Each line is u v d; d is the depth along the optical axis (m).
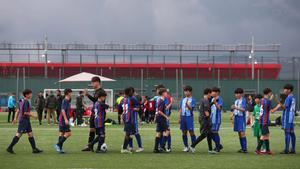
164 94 24.42
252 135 35.50
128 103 24.06
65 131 23.70
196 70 101.56
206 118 23.84
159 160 21.03
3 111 93.06
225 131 39.69
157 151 24.27
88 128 43.81
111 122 50.03
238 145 28.36
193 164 19.78
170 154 23.50
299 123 54.75
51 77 100.06
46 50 100.88
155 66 101.88
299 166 19.30
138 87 99.88
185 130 24.84
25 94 23.50
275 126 47.81
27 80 96.94
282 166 19.27
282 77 100.38
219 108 24.05
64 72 102.31
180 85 99.62
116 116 66.94
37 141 30.31
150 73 101.94
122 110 24.44
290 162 20.48
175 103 96.06
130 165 19.41
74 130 40.91
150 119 53.12
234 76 101.50
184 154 23.53
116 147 27.02
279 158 21.88
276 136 35.25
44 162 20.20
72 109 49.06
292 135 24.11
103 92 24.00
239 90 24.58
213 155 23.08
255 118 24.34
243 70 101.50
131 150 24.80
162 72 101.88
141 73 101.25
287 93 24.12
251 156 22.69
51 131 39.19
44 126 46.53
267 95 23.86
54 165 19.33
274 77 100.88
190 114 24.73
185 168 18.64
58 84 96.62
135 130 24.27
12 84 96.94
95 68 102.56
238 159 21.48
